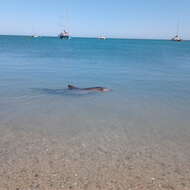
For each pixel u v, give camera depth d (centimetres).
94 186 630
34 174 677
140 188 627
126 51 7606
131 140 919
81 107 1339
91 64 3678
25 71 2720
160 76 2591
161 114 1248
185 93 1750
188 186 641
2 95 1562
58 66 3303
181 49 9656
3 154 786
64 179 657
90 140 909
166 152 826
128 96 1628
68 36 17350
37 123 1074
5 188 612
